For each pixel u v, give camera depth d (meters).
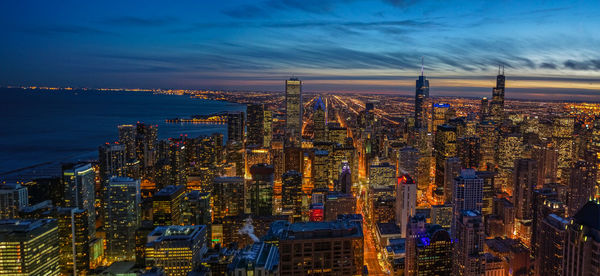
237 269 167.00
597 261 106.19
